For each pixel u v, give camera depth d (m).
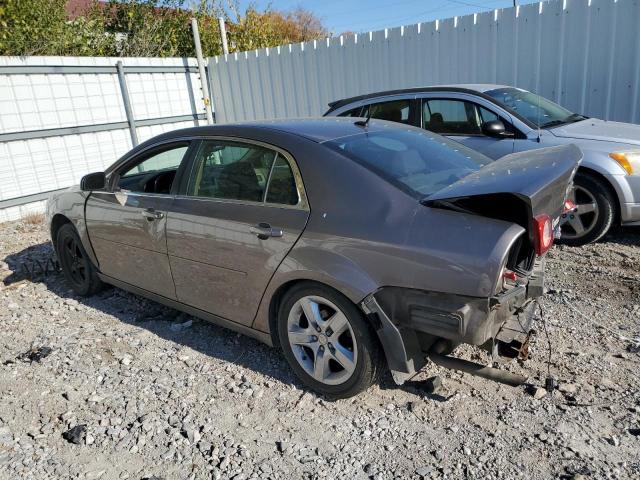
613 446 2.67
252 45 14.80
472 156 3.75
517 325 3.04
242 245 3.36
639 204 5.20
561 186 2.87
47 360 3.90
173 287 4.00
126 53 12.82
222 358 3.79
